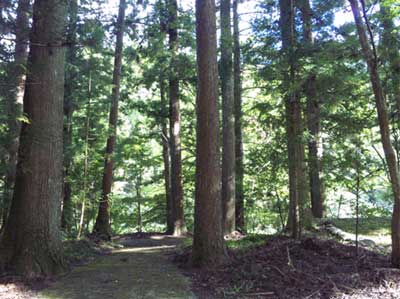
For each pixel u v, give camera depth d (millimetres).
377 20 8328
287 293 5582
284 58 8836
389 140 6691
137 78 17500
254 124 14703
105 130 14484
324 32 9750
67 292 6125
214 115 7820
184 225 16562
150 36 15016
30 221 7184
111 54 14109
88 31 8266
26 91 7562
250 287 5957
